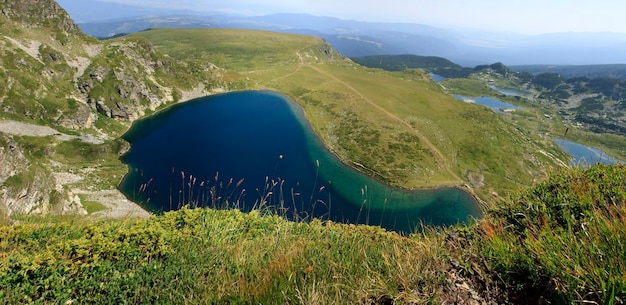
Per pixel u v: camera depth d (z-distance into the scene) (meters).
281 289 4.85
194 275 6.72
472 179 93.31
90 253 7.68
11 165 50.22
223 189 71.06
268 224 11.25
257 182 77.88
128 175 78.19
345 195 77.81
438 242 6.10
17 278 6.58
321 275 5.36
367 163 95.81
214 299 5.23
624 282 3.37
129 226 10.22
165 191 70.94
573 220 5.00
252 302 4.85
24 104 92.94
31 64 106.69
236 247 7.88
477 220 7.12
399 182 87.12
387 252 6.31
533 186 7.16
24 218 10.65
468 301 4.53
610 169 6.67
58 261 7.13
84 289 6.61
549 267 4.11
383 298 4.68
